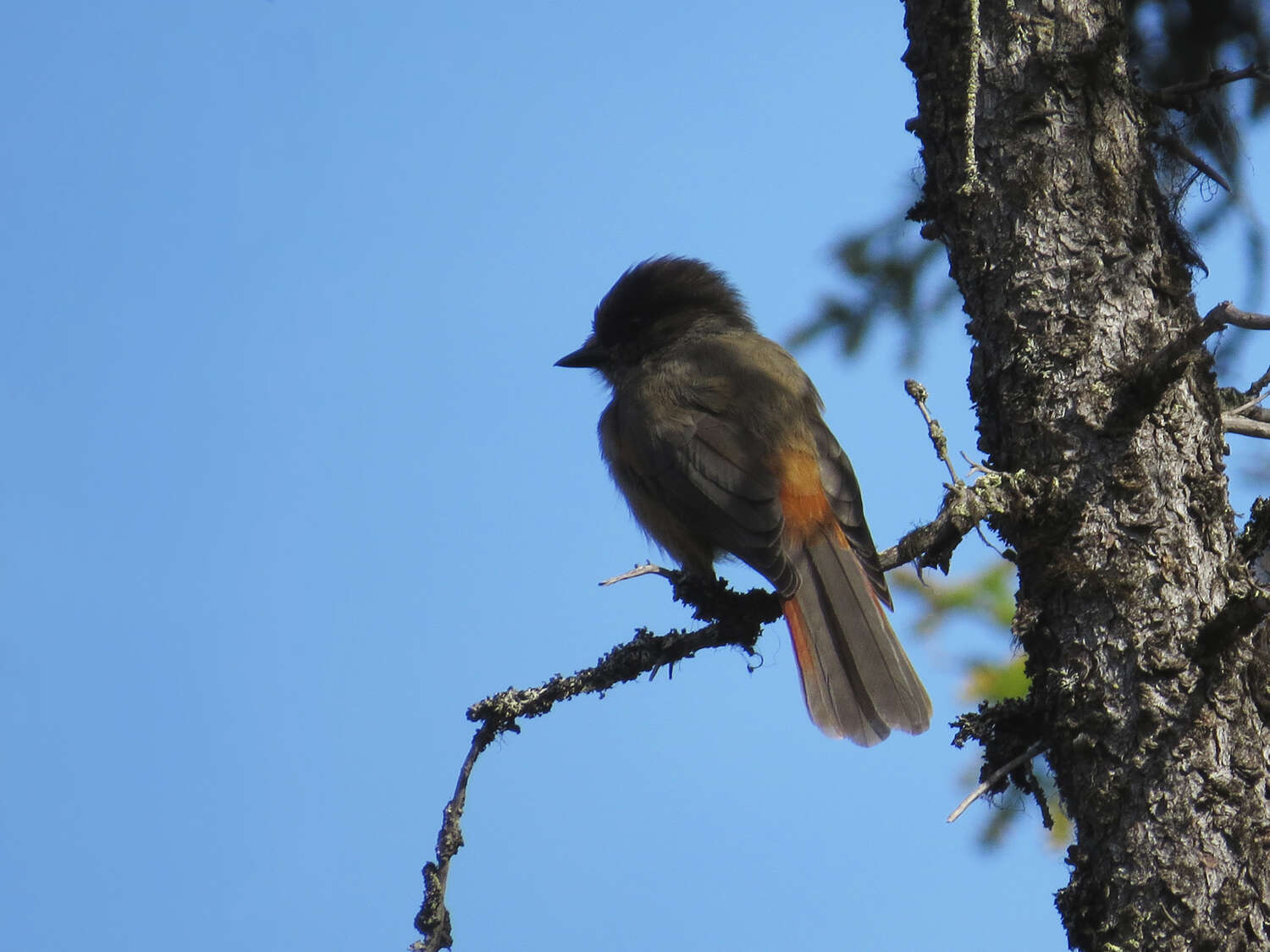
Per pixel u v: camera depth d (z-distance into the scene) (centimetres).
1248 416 947
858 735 1092
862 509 1239
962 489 849
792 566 1187
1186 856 754
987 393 919
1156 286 888
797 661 1140
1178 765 770
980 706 863
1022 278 902
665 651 1029
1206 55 1177
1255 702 789
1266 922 739
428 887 891
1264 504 819
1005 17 944
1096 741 796
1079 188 906
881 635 1138
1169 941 746
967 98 884
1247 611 754
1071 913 789
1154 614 805
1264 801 763
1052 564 838
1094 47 921
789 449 1255
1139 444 843
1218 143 1221
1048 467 860
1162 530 827
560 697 988
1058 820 1205
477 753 953
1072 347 872
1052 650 835
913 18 995
